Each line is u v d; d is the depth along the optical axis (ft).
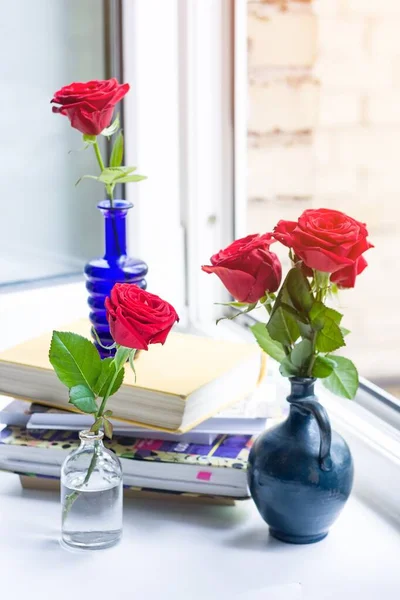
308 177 7.57
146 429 4.58
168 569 4.20
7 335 5.69
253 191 7.48
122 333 4.14
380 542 4.35
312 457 4.23
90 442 4.33
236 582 4.12
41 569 4.20
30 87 5.80
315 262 4.04
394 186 7.75
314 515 4.26
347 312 8.12
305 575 4.17
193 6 5.71
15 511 4.55
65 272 6.03
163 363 4.72
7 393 4.75
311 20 7.30
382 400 4.91
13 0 5.69
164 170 5.90
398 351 8.25
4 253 5.84
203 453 4.50
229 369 4.66
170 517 4.51
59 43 5.82
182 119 5.83
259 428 4.58
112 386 4.26
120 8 5.82
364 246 4.07
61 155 5.91
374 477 4.61
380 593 4.08
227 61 5.76
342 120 7.54
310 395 4.28
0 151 5.78
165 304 4.21
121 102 5.91
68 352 4.25
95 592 4.08
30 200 5.87
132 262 4.91
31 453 4.60
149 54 5.81
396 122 7.67
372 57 7.45
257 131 7.38
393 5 7.44
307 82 7.40
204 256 5.91
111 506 4.31
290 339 4.28
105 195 6.05
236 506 4.58
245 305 4.37
